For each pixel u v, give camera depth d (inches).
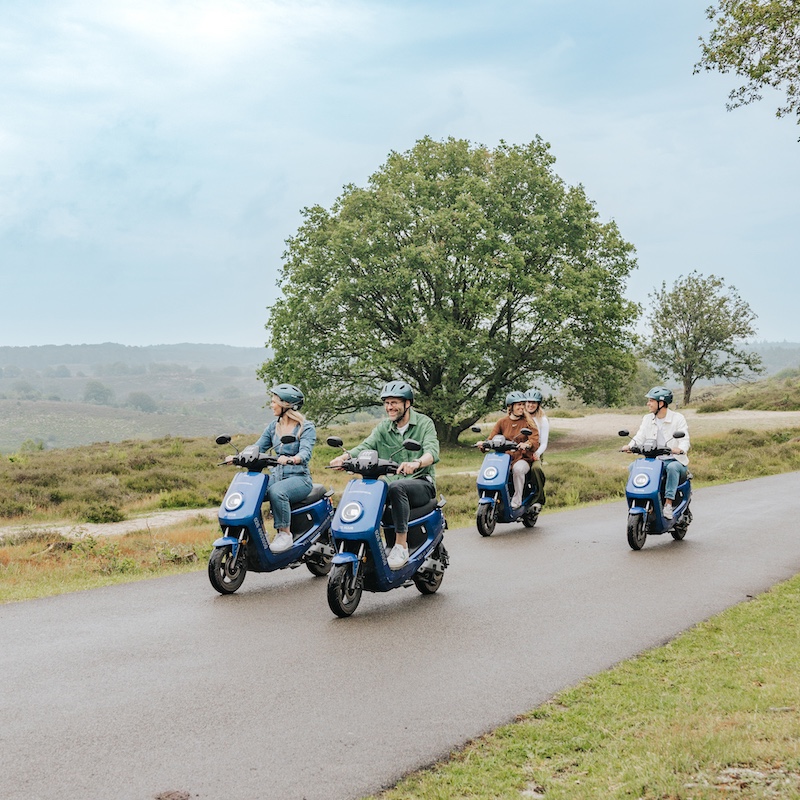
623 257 1734.7
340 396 1675.7
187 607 303.9
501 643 253.6
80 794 152.7
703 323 2341.3
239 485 327.9
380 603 309.9
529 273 1644.9
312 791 154.4
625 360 1660.9
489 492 485.1
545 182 1688.0
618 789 145.8
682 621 280.5
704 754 156.3
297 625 276.2
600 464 1240.8
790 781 142.9
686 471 447.5
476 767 162.9
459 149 1736.0
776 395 2175.2
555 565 386.3
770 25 481.1
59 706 198.4
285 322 1621.6
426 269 1576.0
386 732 182.5
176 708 197.2
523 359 1679.4
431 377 1665.8
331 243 1608.0
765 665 225.0
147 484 974.4
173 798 151.4
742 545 438.9
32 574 417.7
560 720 187.8
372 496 289.6
